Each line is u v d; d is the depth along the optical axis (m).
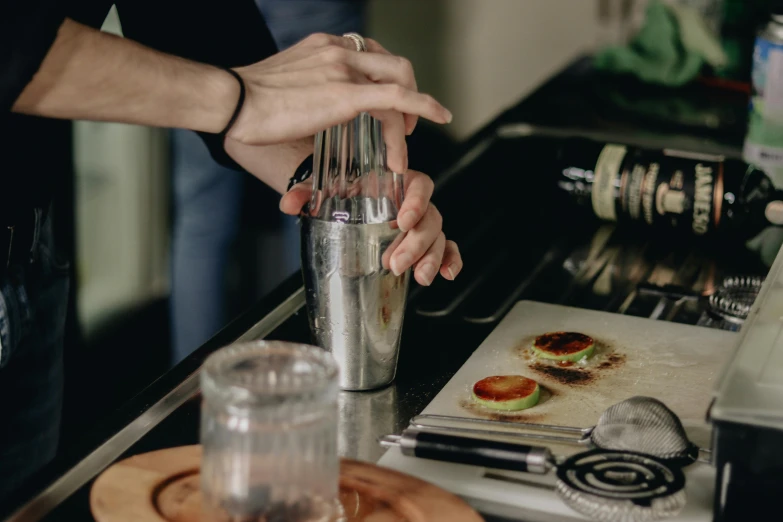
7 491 0.96
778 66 1.17
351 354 0.73
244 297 2.16
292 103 0.71
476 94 2.55
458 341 0.84
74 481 0.62
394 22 2.52
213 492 0.54
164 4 0.98
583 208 1.07
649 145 1.28
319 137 0.72
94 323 2.07
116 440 0.67
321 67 0.73
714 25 1.50
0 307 0.87
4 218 0.88
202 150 1.84
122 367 1.92
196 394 0.73
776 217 0.99
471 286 0.95
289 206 0.73
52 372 1.00
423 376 0.78
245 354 0.55
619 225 1.09
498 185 1.20
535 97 1.48
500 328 0.85
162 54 0.73
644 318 0.87
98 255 2.06
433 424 0.70
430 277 0.77
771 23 1.19
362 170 0.72
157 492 0.58
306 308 0.79
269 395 0.52
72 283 2.00
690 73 1.49
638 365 0.78
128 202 2.05
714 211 0.99
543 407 0.72
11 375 0.95
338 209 0.71
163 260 2.12
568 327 0.85
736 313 0.88
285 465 0.54
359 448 0.67
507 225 1.10
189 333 1.99
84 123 1.97
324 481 0.55
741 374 0.59
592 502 0.56
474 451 0.63
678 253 1.02
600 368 0.78
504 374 0.77
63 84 0.70
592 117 1.40
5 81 0.66
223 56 1.00
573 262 1.00
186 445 0.67
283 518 0.54
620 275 0.97
